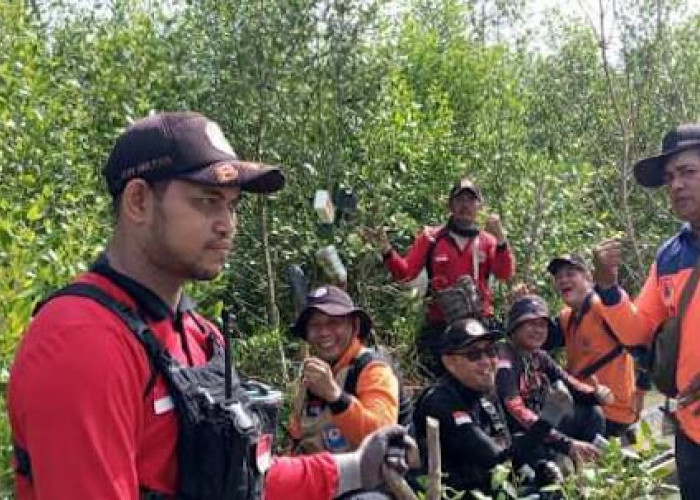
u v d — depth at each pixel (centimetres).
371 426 300
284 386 435
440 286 514
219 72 505
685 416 283
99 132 489
